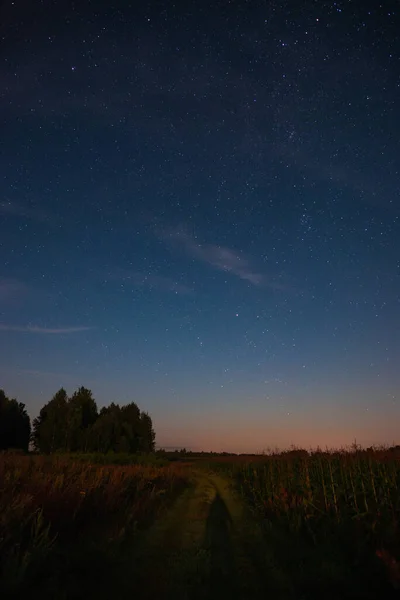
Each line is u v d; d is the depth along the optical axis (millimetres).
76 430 59625
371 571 6238
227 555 7801
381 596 5449
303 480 13031
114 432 59969
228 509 15000
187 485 26203
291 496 12375
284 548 8133
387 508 8805
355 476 11453
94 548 7207
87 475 14125
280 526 10250
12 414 61906
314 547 7992
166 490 19250
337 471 13312
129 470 22312
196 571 6621
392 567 5840
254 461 29641
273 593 5637
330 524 8961
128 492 14773
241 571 6691
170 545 8508
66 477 11781
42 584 5375
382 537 7312
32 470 11531
